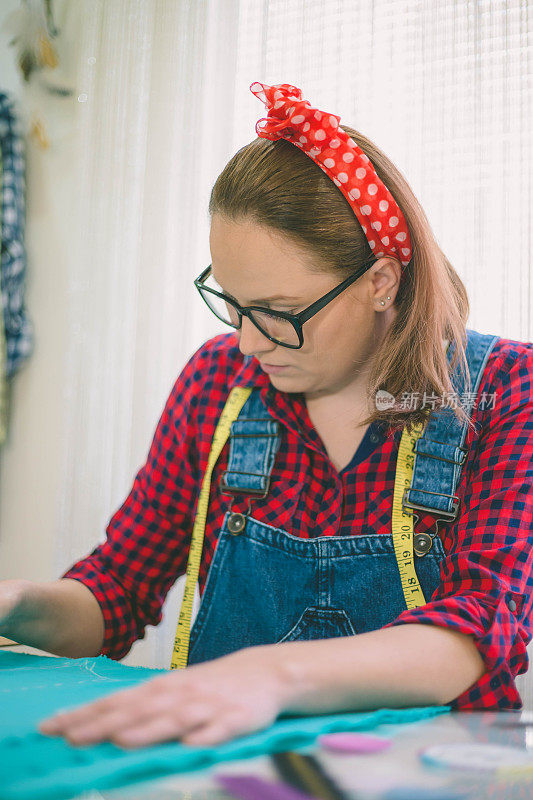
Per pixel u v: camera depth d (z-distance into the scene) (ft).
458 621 2.20
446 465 2.93
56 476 7.47
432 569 2.90
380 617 2.95
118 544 3.46
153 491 3.48
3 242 7.57
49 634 3.06
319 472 3.17
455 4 6.00
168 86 6.93
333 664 1.87
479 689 2.30
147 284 6.79
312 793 1.23
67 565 6.93
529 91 5.75
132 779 1.29
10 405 7.73
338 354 2.77
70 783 1.22
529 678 5.12
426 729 1.74
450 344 3.07
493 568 2.45
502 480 2.71
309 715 1.81
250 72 6.63
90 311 7.04
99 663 2.61
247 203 2.55
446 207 5.84
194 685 1.67
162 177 6.85
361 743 1.55
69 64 7.77
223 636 3.14
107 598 3.30
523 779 1.32
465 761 1.42
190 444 3.45
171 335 6.69
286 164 2.63
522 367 2.97
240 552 3.17
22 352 7.56
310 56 6.40
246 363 3.42
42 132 7.80
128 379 6.87
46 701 1.92
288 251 2.55
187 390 3.52
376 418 2.98
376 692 1.91
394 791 1.24
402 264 2.85
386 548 2.96
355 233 2.67
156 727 1.49
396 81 6.11
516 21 5.85
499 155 5.78
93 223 7.12
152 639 6.25
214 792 1.23
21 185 7.72
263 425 3.26
